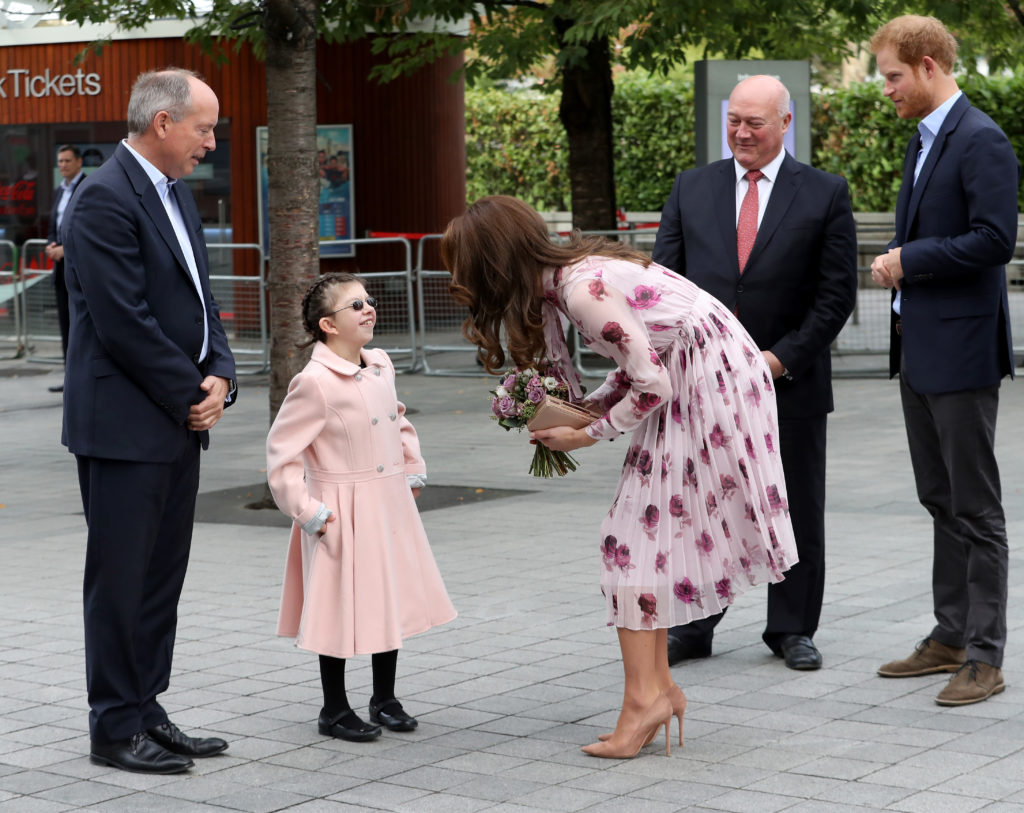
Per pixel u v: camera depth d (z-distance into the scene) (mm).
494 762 4418
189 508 4574
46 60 20578
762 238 5473
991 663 4910
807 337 5398
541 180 30141
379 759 4473
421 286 17062
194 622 6316
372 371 4777
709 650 5598
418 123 20391
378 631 4633
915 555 7301
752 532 4406
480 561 7422
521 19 16359
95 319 4281
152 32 19969
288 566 4836
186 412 4383
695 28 15297
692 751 4457
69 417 4414
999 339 4961
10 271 19047
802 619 5477
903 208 5129
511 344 4262
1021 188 26141
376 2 15164
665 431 4348
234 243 19812
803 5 14734
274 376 9078
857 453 10734
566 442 4324
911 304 5023
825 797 3998
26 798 4172
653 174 28484
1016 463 9953
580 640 5879
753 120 5453
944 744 4441
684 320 4324
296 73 8953
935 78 5008
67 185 14641
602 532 4461
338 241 17125
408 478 4887
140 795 4188
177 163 4422
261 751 4582
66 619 6434
